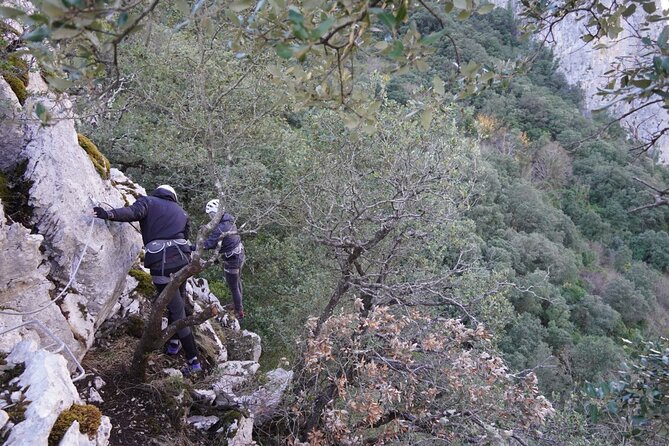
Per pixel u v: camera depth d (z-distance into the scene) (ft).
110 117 25.36
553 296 53.47
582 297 62.08
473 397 16.46
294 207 23.72
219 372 17.69
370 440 17.87
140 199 15.28
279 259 32.89
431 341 17.35
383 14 4.74
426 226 22.11
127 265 16.11
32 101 12.74
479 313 22.30
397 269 23.22
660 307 70.69
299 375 18.29
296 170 23.68
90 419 10.07
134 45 19.02
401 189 19.95
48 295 12.71
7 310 11.80
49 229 13.16
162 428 14.14
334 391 18.30
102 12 4.46
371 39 6.00
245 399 17.29
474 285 22.43
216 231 18.42
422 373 17.85
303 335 20.03
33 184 13.29
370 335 17.78
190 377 17.13
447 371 17.21
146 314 18.15
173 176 32.91
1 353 10.79
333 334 17.95
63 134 14.49
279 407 18.29
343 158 22.68
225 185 14.01
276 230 35.91
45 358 10.27
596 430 19.10
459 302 21.03
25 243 11.83
